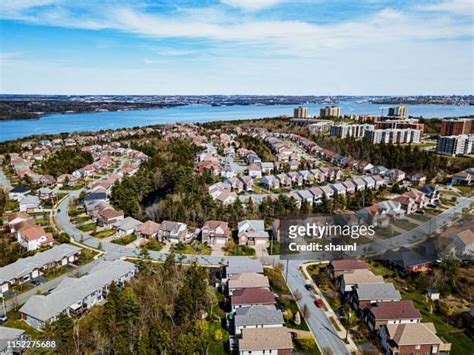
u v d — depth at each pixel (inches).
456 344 1876.2
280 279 2519.7
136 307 1899.6
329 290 2402.8
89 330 1882.4
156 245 3026.6
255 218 3516.2
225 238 3088.1
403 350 1763.0
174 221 3476.9
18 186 4490.7
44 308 2011.6
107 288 2327.8
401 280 2527.1
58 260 2667.3
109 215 3476.9
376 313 1978.3
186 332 1850.4
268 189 4640.8
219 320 2076.8
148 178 4534.9
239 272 2468.0
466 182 4781.0
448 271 2495.1
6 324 2014.0
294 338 1918.1
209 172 4926.2
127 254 2891.2
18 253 2800.2
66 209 3964.1
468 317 2085.4
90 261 2768.2
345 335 1958.7
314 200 4101.9
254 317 1945.1
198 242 3125.0
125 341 1704.0
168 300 2129.7
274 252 2947.8
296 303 2242.9
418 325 1844.2
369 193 3961.6
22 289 2377.0
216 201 3922.2
